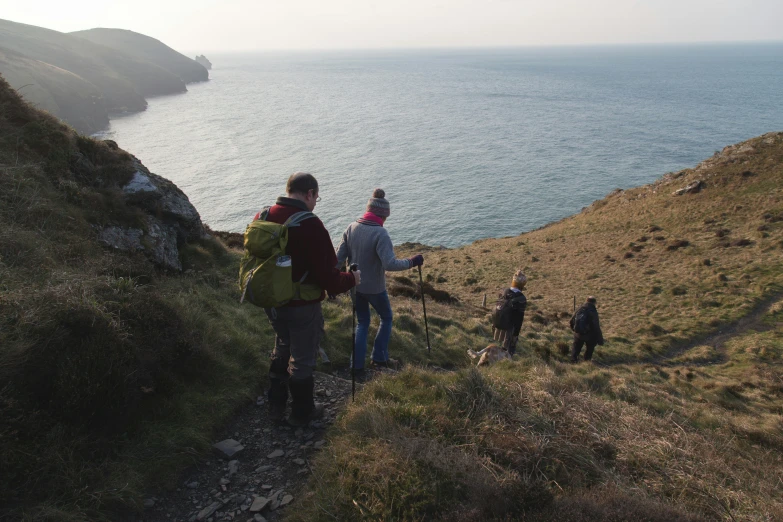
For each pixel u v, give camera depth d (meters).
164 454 3.63
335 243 75.94
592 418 4.95
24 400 3.19
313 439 4.17
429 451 3.53
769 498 4.15
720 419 7.13
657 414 6.43
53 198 6.97
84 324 3.87
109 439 3.53
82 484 3.08
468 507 3.08
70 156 8.09
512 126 190.00
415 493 3.13
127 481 3.27
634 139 153.88
